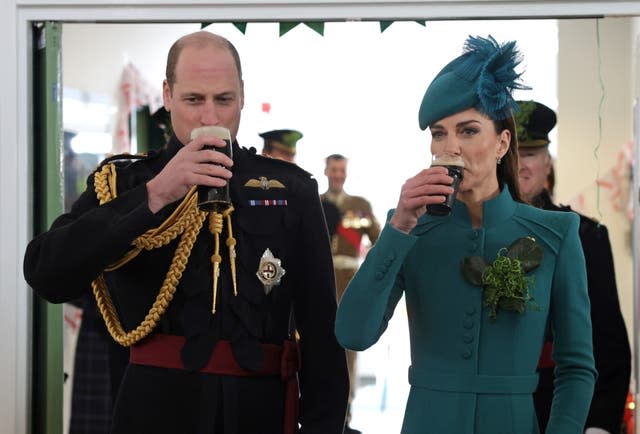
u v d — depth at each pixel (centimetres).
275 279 313
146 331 306
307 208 325
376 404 391
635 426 387
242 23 399
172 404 302
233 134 324
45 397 394
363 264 304
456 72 320
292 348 321
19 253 392
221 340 306
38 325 397
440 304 312
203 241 313
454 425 304
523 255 308
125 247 290
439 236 318
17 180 393
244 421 303
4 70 393
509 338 306
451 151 318
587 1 382
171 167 286
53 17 394
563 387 310
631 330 392
